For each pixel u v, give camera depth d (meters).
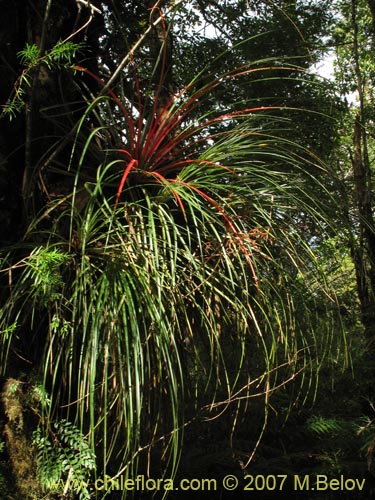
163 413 1.88
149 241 1.66
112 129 2.05
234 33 3.91
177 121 2.00
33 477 1.70
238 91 3.51
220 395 2.31
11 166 1.96
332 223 1.97
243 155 2.07
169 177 2.09
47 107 2.02
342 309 2.88
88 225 1.62
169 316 1.68
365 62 5.34
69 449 1.64
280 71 3.54
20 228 1.92
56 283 1.57
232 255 1.87
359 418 2.98
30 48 1.70
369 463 2.50
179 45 3.98
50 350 1.53
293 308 1.83
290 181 1.98
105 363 1.45
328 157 3.49
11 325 1.66
